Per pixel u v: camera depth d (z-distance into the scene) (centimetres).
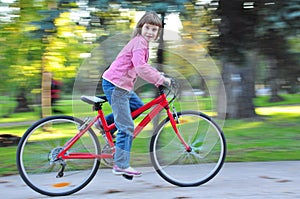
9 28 659
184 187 373
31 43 672
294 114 1037
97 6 487
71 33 595
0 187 382
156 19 345
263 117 888
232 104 854
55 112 816
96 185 383
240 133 716
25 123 1005
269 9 511
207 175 380
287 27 512
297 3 492
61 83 807
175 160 383
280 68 622
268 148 561
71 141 359
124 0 480
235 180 391
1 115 1127
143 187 374
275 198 334
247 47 561
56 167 361
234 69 641
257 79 702
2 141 677
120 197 343
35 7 545
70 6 493
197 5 519
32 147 357
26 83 810
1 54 714
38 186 356
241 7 530
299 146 575
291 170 427
